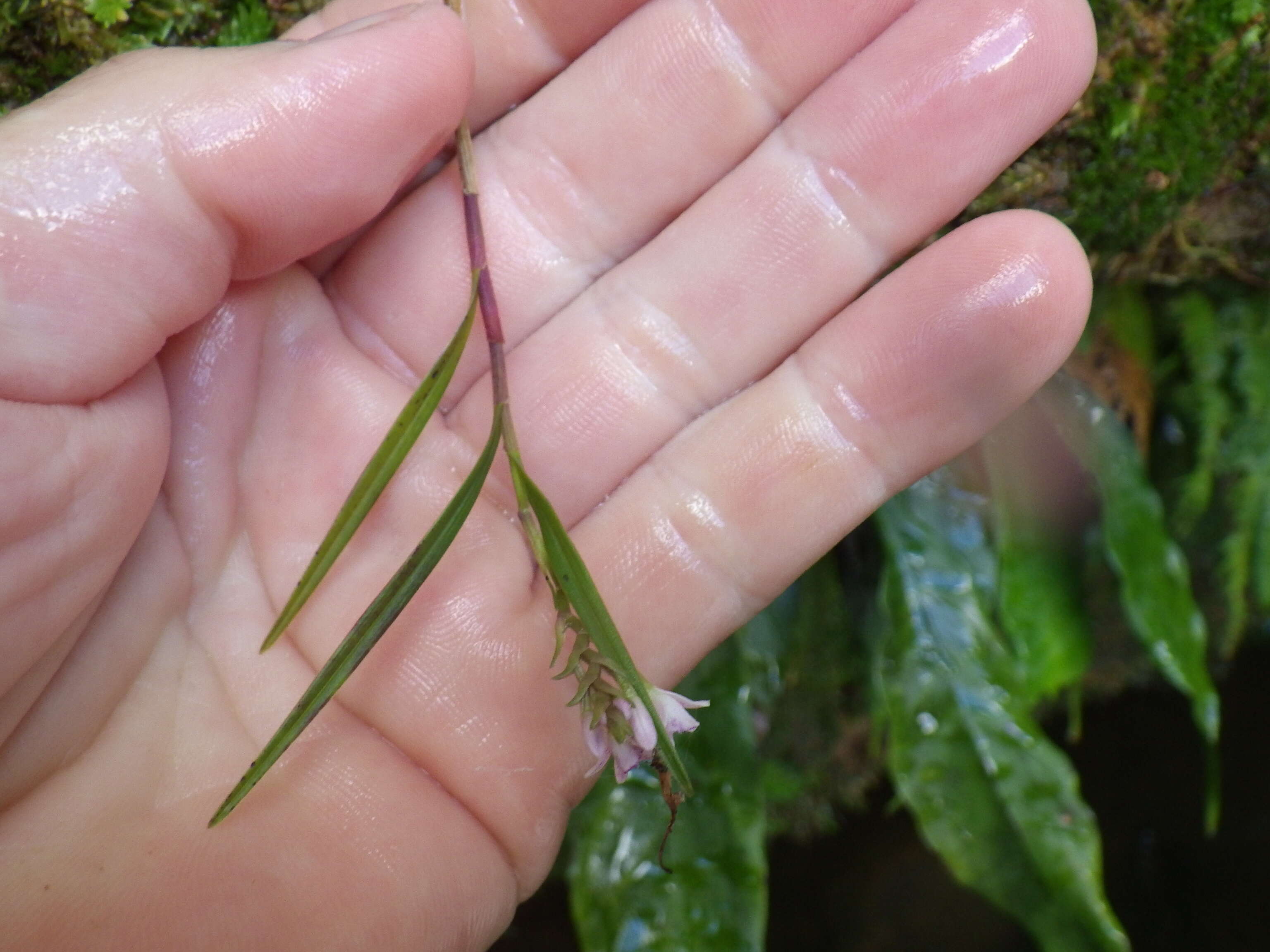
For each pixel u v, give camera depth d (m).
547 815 0.13
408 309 0.13
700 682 0.16
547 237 0.13
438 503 0.13
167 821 0.11
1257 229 0.15
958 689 0.15
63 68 0.12
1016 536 0.16
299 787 0.12
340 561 0.12
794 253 0.13
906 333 0.12
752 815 0.15
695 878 0.15
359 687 0.12
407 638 0.12
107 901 0.11
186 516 0.12
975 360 0.12
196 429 0.12
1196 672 0.15
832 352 0.13
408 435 0.11
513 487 0.13
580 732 0.13
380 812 0.12
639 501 0.13
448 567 0.12
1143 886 0.22
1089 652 0.16
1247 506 0.17
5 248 0.10
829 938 0.22
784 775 0.20
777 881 0.22
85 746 0.11
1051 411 0.16
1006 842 0.15
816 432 0.13
